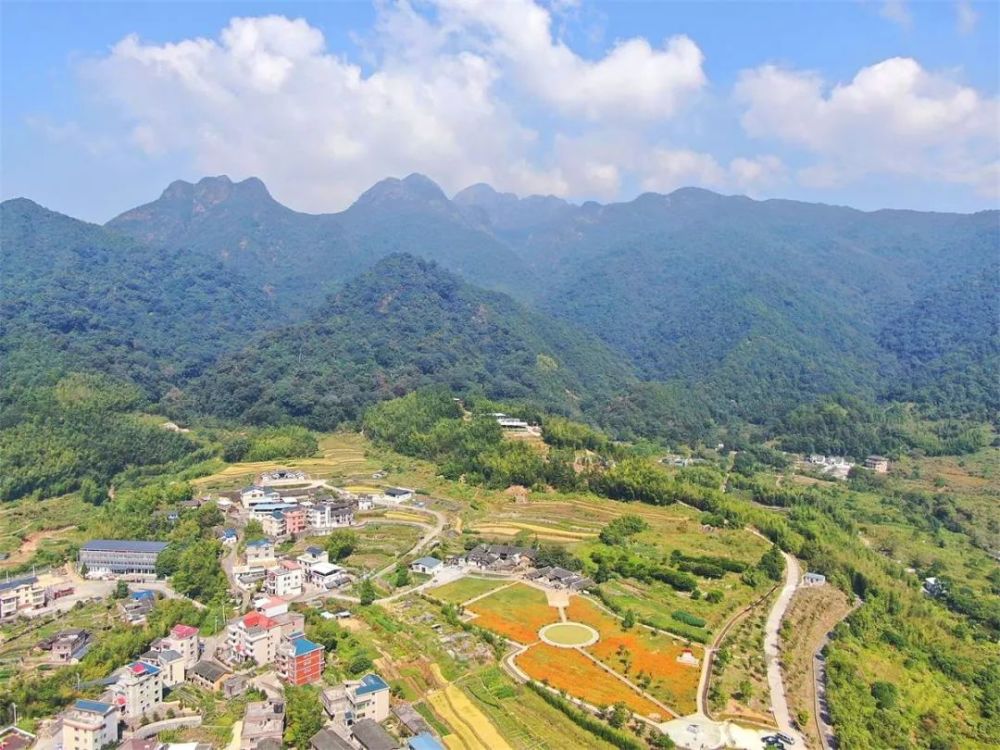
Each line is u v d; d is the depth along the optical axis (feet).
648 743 528.63
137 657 630.33
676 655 655.76
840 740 567.59
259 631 625.82
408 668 612.70
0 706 543.39
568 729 543.39
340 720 538.47
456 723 540.52
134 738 517.55
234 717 547.90
